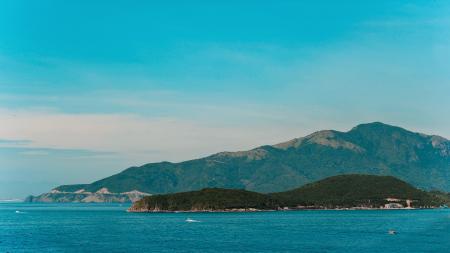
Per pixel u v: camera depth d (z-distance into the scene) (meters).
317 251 191.25
